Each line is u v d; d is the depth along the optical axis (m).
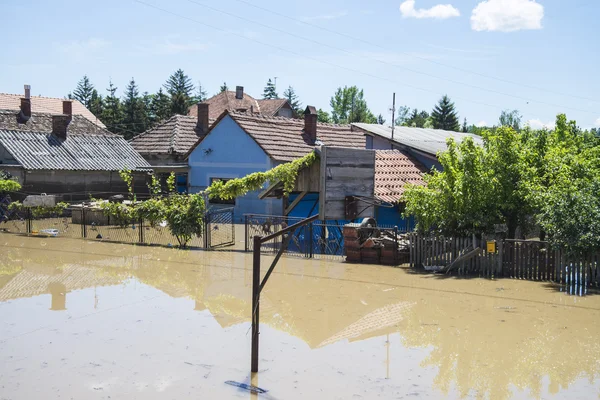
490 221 16.92
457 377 8.93
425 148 27.66
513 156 17.19
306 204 24.09
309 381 8.70
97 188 31.72
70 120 42.19
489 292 14.54
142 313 12.41
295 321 12.00
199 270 17.22
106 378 8.73
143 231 24.70
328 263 18.58
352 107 102.31
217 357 9.69
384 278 16.22
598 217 14.77
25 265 17.73
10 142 29.34
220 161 30.88
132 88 78.44
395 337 10.95
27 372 8.94
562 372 9.17
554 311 12.74
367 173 10.73
